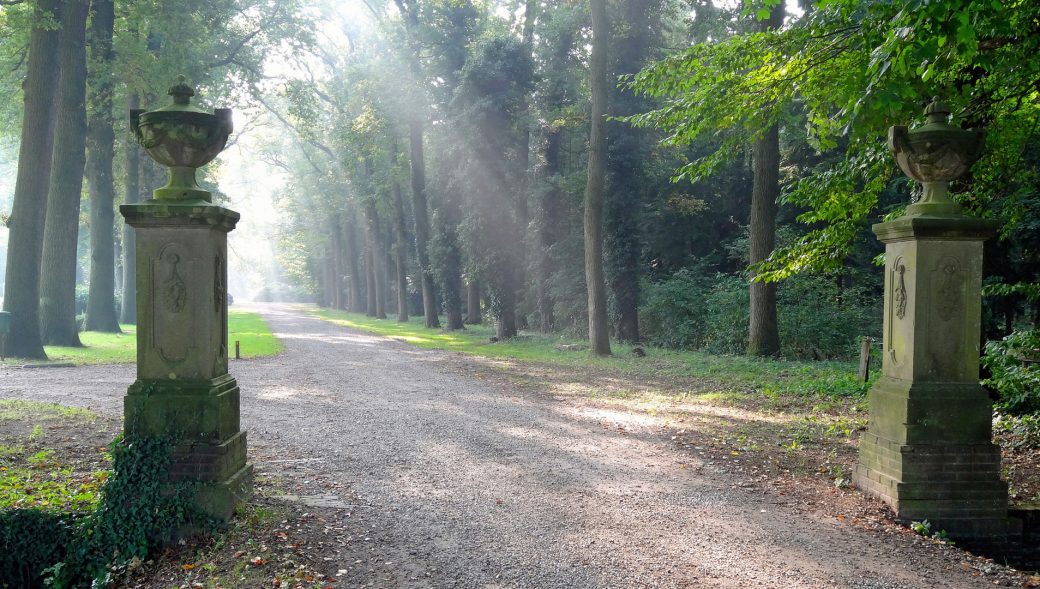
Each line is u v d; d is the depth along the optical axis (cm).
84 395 1212
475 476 715
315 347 2481
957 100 808
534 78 2867
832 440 890
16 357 1700
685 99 1002
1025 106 888
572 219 2975
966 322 591
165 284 537
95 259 2670
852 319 2138
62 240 1975
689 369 1712
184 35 2462
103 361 1742
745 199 3111
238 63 2984
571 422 1023
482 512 598
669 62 1037
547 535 544
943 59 713
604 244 2689
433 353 2291
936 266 588
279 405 1164
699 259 2841
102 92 2409
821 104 970
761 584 460
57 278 1978
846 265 2391
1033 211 1252
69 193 1980
